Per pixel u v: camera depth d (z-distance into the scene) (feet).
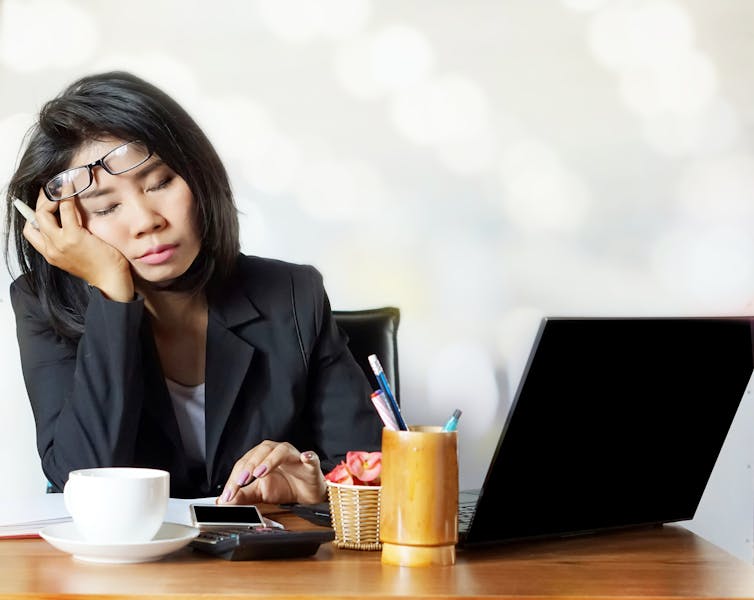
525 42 8.74
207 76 8.68
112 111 5.43
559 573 3.19
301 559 3.34
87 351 5.22
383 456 3.31
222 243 5.78
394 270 8.70
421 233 8.71
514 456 3.45
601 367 3.55
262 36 8.68
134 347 5.26
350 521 3.53
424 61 8.71
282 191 8.68
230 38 8.68
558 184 8.77
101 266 5.43
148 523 3.30
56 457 5.17
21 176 5.69
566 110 8.77
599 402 3.62
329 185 8.69
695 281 8.84
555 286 8.77
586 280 8.78
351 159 8.70
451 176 8.72
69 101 5.47
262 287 6.02
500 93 8.73
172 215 5.53
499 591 2.90
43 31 8.62
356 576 3.07
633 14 8.79
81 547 3.15
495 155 8.74
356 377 6.14
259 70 8.68
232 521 3.72
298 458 4.67
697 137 8.84
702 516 8.64
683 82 8.83
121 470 3.50
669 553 3.60
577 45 8.77
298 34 8.68
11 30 8.61
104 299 5.27
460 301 8.71
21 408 8.38
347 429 5.93
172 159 5.51
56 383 5.67
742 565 3.41
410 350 8.70
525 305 8.75
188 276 5.73
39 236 5.48
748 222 8.86
